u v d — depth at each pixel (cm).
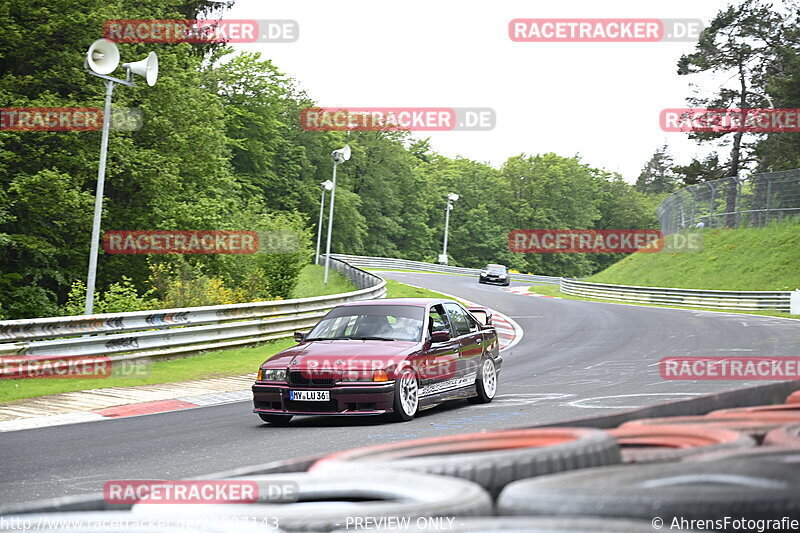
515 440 183
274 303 1966
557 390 1222
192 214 3316
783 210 4538
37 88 2978
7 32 2750
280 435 862
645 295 4241
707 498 116
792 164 5653
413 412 956
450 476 154
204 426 941
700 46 5834
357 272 4131
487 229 11969
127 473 666
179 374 1445
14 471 681
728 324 2598
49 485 620
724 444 168
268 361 972
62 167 2969
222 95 6712
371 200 9875
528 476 154
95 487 607
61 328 1395
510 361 1769
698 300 3878
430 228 11362
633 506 117
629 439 194
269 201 8062
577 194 12694
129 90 3206
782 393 286
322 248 8612
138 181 3247
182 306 2217
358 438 824
